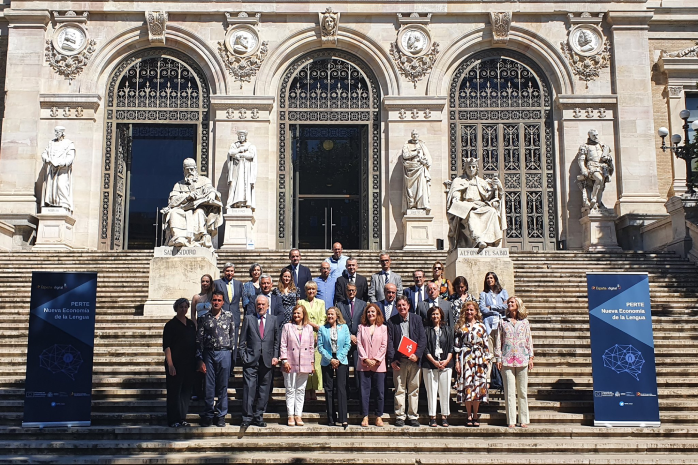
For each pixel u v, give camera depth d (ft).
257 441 29.19
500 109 75.97
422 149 71.36
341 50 76.48
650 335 32.14
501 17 74.90
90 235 71.77
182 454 28.48
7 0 76.18
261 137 73.36
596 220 70.33
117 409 32.40
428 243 69.87
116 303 47.37
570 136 74.23
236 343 35.01
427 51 75.25
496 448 28.96
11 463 27.22
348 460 27.61
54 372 30.63
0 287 50.44
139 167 75.61
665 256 59.36
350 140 76.48
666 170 75.20
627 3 75.31
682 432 31.01
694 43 77.00
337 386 31.17
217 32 75.25
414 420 31.48
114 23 74.95
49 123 72.69
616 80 74.38
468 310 32.32
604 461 27.63
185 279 45.88
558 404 33.73
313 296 34.09
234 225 69.00
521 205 74.43
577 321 43.60
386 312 33.55
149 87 75.61
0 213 68.13
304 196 75.31
